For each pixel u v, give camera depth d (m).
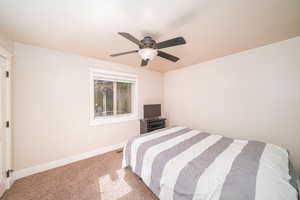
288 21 1.43
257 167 1.10
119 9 1.22
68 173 2.00
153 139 1.94
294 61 1.84
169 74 3.95
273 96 2.04
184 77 3.49
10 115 1.75
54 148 2.21
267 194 0.82
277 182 0.91
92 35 1.74
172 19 1.39
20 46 1.91
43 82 2.11
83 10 1.23
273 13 1.29
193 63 3.10
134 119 3.42
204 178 1.02
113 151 2.90
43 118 2.11
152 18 1.37
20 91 1.90
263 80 2.13
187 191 1.03
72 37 1.79
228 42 1.97
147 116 3.43
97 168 2.15
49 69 2.17
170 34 1.71
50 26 1.52
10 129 1.74
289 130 1.91
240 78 2.40
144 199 1.47
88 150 2.61
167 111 4.03
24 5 1.16
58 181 1.80
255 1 1.13
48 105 2.16
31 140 1.99
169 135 2.16
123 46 2.10
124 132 3.21
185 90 3.47
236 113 2.47
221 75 2.68
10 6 1.17
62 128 2.30
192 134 2.23
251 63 2.25
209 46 2.11
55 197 1.51
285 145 1.94
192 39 1.86
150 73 3.81
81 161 2.41
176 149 1.57
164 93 4.12
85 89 2.58
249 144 1.73
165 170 1.25
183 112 3.53
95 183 1.75
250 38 1.85
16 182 1.77
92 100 2.68
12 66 1.83
